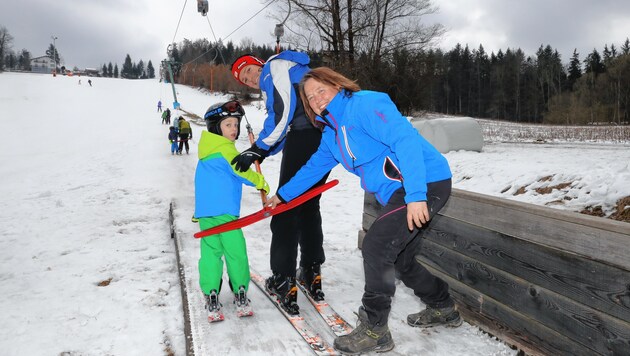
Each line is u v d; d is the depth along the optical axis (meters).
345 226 5.64
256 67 3.16
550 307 2.21
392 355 2.53
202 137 3.07
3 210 7.05
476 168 7.51
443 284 2.69
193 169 11.41
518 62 82.06
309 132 2.87
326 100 2.42
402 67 21.08
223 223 2.98
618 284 1.85
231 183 3.01
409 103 21.75
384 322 2.47
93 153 16.31
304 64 2.93
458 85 89.44
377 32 20.52
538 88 81.00
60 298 3.41
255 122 33.62
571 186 5.07
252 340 2.69
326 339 2.69
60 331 2.88
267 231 5.35
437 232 3.09
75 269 4.09
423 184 2.13
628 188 4.25
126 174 10.59
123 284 3.67
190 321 2.84
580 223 2.01
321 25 20.89
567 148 11.30
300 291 3.43
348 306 3.18
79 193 8.40
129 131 25.62
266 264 4.16
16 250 4.77
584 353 2.04
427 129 10.34
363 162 2.40
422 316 2.81
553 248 2.16
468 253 2.79
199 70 84.12
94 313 3.14
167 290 3.54
